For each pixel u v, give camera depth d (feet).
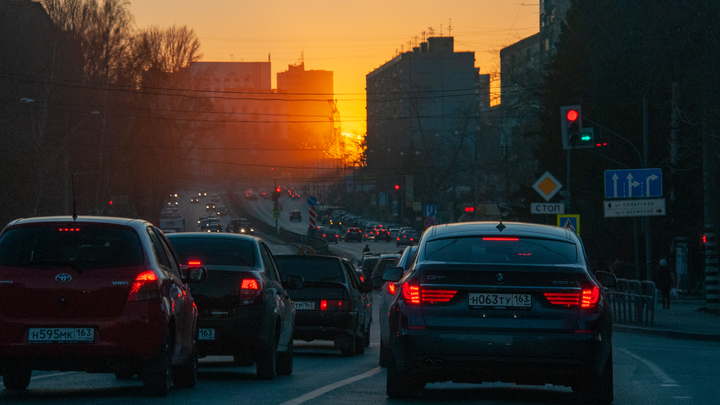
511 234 70.54
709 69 229.66
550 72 416.67
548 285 64.85
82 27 538.06
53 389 78.79
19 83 493.77
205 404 68.59
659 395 81.05
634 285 204.85
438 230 73.46
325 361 120.78
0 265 68.44
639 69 283.59
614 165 340.39
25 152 430.20
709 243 246.27
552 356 63.77
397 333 66.44
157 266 71.56
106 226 70.64
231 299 87.15
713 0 227.81
